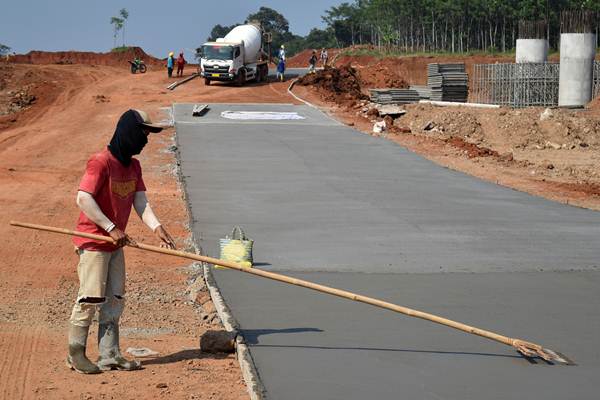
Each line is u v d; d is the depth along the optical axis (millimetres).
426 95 53938
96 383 7934
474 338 9289
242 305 10555
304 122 35969
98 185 8117
